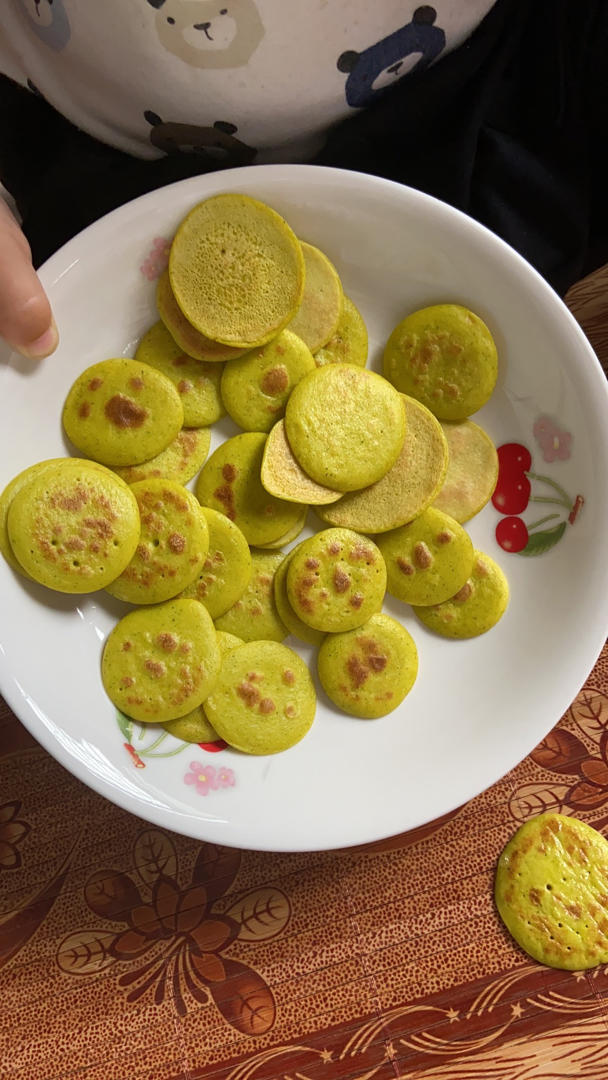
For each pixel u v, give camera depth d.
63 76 0.30
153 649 0.30
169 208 0.28
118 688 0.30
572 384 0.30
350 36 0.28
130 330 0.30
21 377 0.28
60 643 0.30
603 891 0.35
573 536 0.31
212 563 0.30
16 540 0.28
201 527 0.29
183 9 0.26
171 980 0.34
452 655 0.32
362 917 0.35
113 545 0.28
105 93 0.30
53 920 0.35
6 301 0.26
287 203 0.29
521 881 0.35
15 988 0.34
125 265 0.29
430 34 0.29
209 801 0.30
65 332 0.29
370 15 0.27
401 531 0.31
